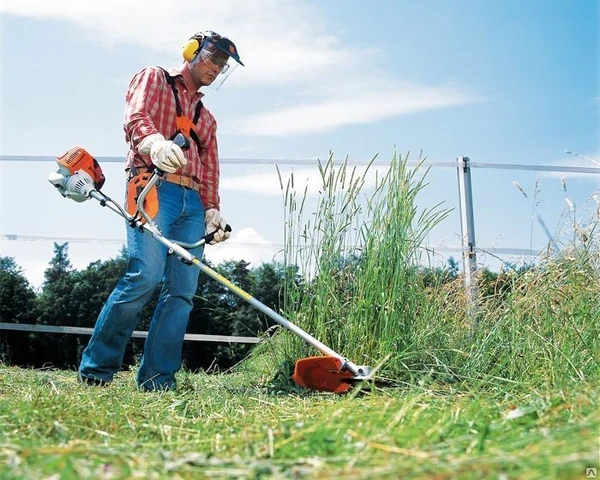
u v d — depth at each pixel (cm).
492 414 228
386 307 399
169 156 372
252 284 707
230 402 327
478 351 386
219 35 430
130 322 403
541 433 172
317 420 225
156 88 417
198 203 429
